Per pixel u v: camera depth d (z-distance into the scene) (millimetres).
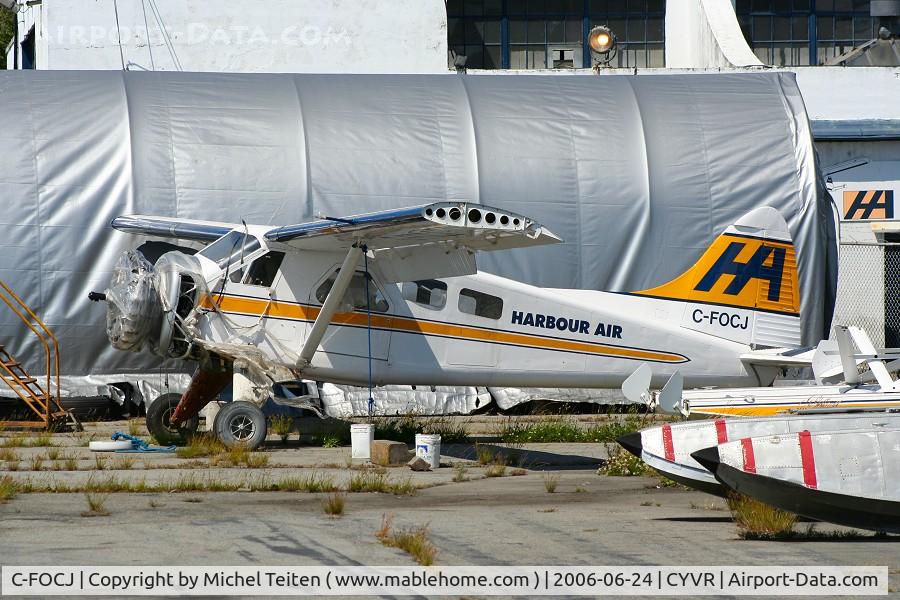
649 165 65062
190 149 61312
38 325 58469
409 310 47250
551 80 69625
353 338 46406
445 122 65125
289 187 61594
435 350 47656
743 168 65562
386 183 62594
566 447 48562
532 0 113062
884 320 80562
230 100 64125
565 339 49219
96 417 58469
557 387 49938
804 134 66812
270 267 45406
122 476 36156
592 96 68062
